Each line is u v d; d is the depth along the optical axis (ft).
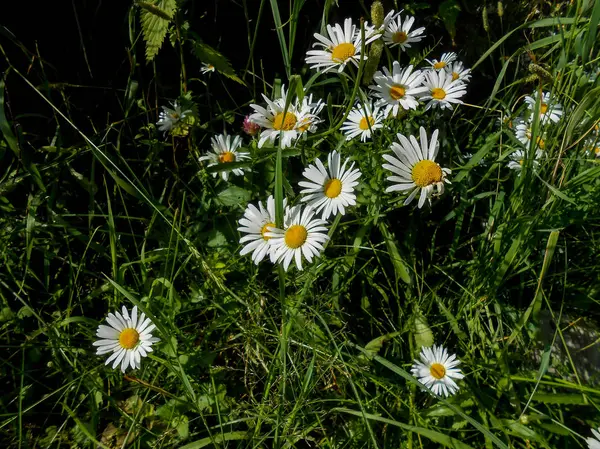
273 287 1.17
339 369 0.98
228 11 1.42
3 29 1.07
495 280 1.08
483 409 0.96
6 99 1.22
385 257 1.20
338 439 1.00
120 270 1.10
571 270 1.15
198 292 1.12
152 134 1.32
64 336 1.07
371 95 1.12
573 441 0.97
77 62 1.32
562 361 1.10
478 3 1.52
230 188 1.22
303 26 1.47
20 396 0.92
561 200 1.07
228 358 1.11
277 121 1.05
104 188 1.28
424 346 1.07
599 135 1.11
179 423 0.98
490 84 1.56
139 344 0.96
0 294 1.08
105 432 1.03
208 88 1.37
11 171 1.24
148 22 1.12
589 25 0.92
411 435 0.93
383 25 0.93
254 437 0.93
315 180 0.96
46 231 1.14
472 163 1.10
